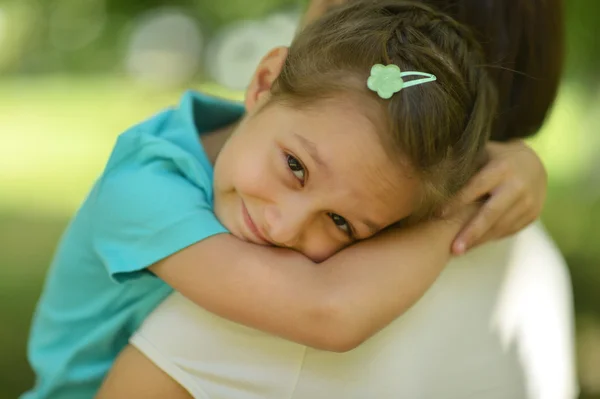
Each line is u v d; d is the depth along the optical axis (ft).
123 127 25.61
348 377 4.19
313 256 4.61
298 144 4.47
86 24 35.58
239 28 34.17
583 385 11.05
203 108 5.58
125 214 4.57
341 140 4.42
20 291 12.95
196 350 4.16
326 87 4.57
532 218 4.89
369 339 4.26
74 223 5.20
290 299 4.17
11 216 16.78
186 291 4.31
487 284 4.70
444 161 4.58
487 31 5.33
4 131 24.77
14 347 11.05
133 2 37.32
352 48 4.67
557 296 5.14
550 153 16.17
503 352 4.71
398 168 4.46
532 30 5.30
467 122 4.73
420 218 4.67
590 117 15.87
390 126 4.42
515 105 5.44
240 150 4.70
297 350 4.16
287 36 33.45
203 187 4.72
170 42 34.27
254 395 4.14
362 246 4.54
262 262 4.32
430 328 4.41
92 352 5.16
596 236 14.84
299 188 4.48
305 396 4.14
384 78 4.47
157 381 4.18
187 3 35.14
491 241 4.82
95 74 33.68
